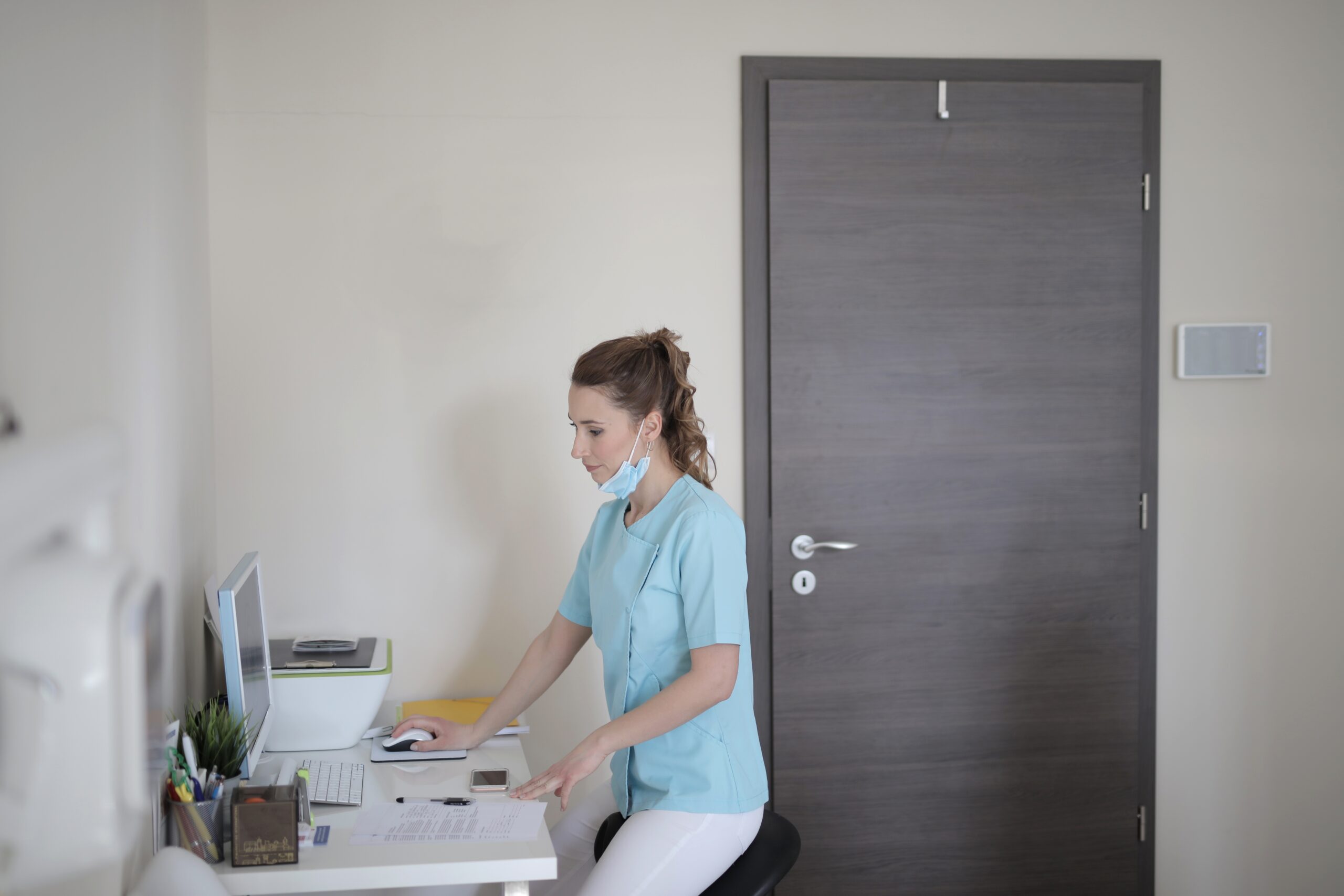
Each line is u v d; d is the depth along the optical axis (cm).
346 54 220
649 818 158
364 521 224
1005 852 245
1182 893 253
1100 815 248
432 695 228
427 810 155
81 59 125
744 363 233
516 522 229
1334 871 256
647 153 230
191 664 181
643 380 164
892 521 238
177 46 182
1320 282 250
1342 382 252
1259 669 253
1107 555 245
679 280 231
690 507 163
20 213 105
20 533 78
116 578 94
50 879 89
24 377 105
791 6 232
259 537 220
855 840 240
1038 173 238
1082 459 243
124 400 139
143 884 115
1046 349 240
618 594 168
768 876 161
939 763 241
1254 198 247
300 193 219
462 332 225
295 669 190
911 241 235
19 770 85
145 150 155
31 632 83
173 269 173
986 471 240
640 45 229
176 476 171
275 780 156
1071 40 240
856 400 236
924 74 235
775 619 236
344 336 221
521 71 225
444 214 224
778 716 237
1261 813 254
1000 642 242
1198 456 248
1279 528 252
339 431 222
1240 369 246
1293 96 247
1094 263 241
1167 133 244
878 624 238
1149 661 248
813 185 233
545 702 232
